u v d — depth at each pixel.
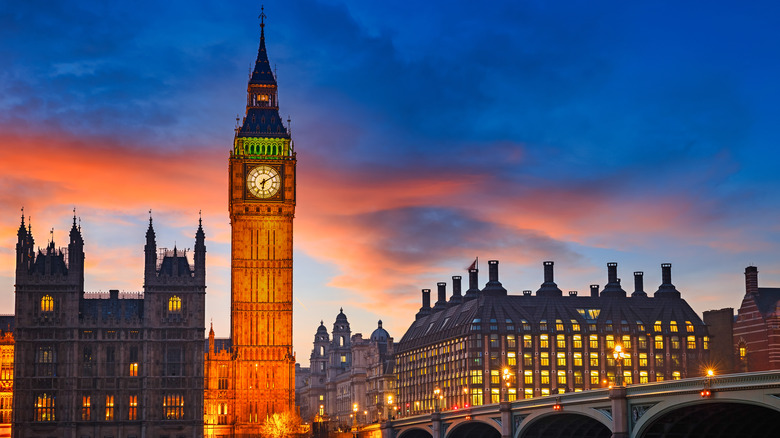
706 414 112.44
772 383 93.44
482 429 177.62
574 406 129.38
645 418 112.19
